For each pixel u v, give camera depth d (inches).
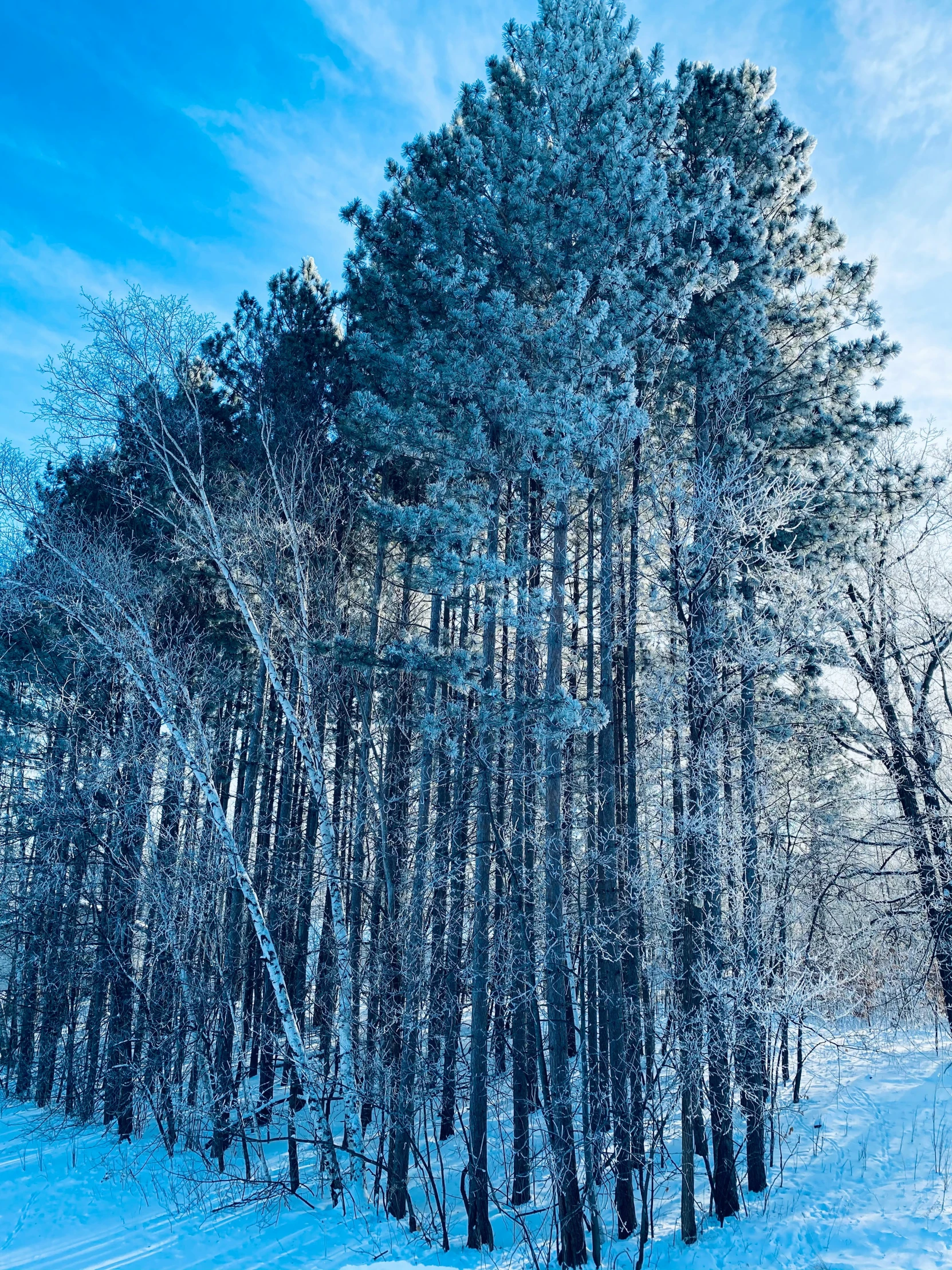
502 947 508.1
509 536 539.8
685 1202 427.2
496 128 509.7
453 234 516.7
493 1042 581.0
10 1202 514.9
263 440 601.0
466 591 623.2
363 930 612.7
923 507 659.4
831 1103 600.1
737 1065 466.3
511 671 558.3
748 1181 475.5
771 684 580.4
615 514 577.9
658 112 517.3
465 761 573.0
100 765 664.4
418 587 524.7
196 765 519.5
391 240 567.8
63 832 669.9
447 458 519.2
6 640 739.4
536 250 506.9
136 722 668.1
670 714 505.0
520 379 501.7
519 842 533.6
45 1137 653.3
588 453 490.9
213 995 604.7
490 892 515.8
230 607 671.8
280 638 639.1
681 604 508.4
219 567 581.6
